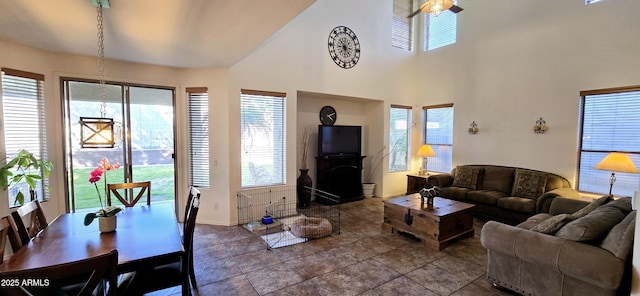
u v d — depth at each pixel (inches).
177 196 170.6
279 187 187.0
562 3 175.8
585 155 171.0
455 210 141.6
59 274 46.9
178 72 166.4
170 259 70.0
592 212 98.7
